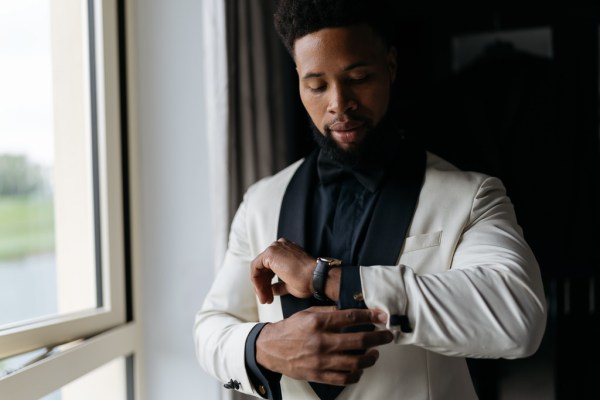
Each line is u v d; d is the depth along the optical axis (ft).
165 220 5.03
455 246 2.87
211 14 4.50
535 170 5.63
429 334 2.37
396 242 2.89
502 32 6.02
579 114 5.72
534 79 5.67
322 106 2.83
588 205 5.68
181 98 5.02
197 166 5.01
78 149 4.58
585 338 5.87
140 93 5.03
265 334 2.64
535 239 5.60
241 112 4.71
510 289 2.44
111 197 4.61
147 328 5.04
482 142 5.63
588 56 5.78
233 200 4.56
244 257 3.35
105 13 4.55
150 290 5.04
